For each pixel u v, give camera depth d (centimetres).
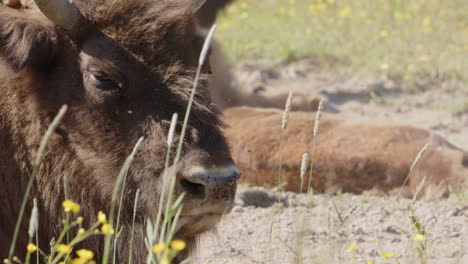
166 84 871
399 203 1293
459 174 1366
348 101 2147
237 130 1473
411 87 2241
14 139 923
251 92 1852
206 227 845
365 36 2627
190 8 909
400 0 2997
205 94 883
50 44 892
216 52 1617
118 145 876
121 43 880
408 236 1130
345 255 1048
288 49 2438
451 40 2602
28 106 910
